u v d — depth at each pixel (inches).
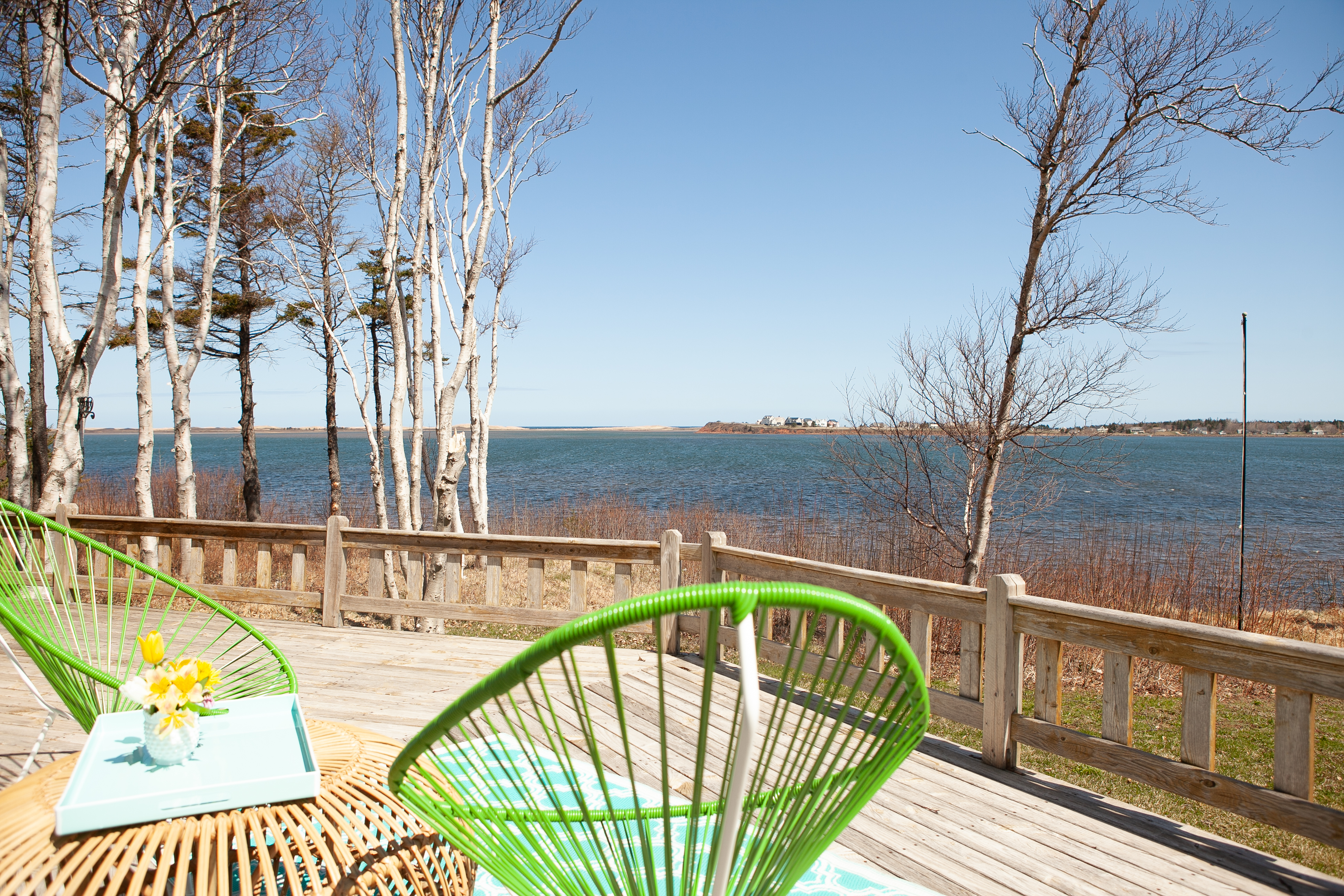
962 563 327.9
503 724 151.8
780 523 573.3
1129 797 144.3
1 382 301.9
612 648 45.5
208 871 57.9
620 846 52.9
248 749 74.6
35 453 481.4
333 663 193.2
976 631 141.8
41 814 62.9
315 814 66.3
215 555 446.6
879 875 99.4
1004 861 103.7
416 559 225.3
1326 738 189.6
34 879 55.4
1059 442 285.3
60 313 279.7
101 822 59.8
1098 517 762.8
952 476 323.9
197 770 68.9
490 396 394.9
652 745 141.7
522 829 58.1
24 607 111.0
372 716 157.4
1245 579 334.6
